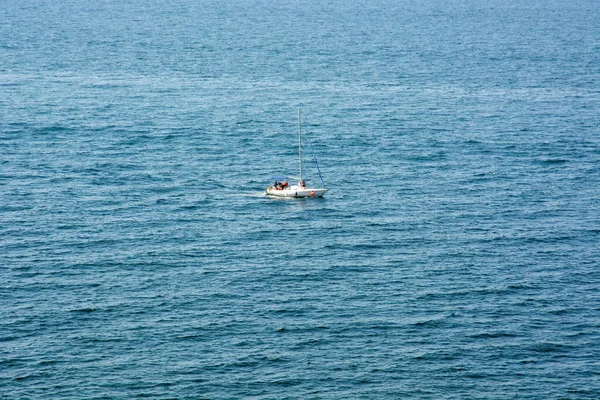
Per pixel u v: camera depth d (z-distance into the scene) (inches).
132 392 4717.0
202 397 4685.0
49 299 5718.5
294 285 5989.2
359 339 5270.7
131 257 6441.9
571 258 6501.0
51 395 4672.7
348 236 6924.2
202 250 6599.4
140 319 5477.4
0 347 5113.2
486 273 6210.6
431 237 6904.5
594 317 5561.0
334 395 4722.0
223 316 5531.5
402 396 4722.0
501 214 7455.7
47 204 7573.8
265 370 4936.0
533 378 4891.7
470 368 4977.9
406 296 5831.7
